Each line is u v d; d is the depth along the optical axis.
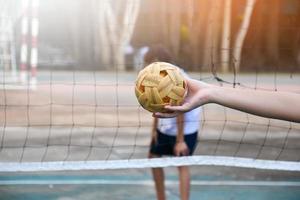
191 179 7.83
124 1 28.86
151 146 6.46
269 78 16.52
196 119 6.30
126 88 18.56
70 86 18.45
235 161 6.60
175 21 26.84
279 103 2.61
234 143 10.23
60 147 9.62
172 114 2.79
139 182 7.61
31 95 15.82
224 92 2.66
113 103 15.14
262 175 8.11
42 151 9.23
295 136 10.94
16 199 6.73
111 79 21.56
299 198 7.07
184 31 26.14
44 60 27.53
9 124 11.61
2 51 20.88
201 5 12.72
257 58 16.92
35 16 22.36
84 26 29.53
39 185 7.38
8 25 21.69
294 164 6.75
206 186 7.51
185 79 2.83
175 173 8.05
